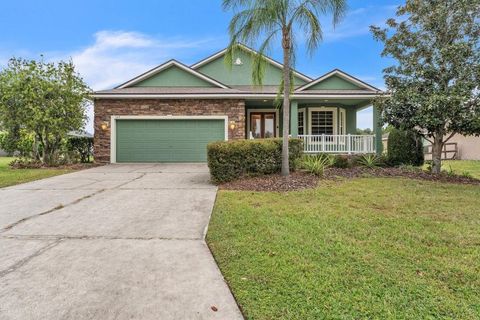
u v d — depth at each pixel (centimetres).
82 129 1341
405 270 318
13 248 381
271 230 439
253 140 906
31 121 1198
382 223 475
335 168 1123
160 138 1375
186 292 281
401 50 980
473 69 851
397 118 990
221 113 1374
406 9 962
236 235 423
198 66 1748
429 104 869
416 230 442
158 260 348
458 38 907
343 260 341
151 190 734
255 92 1352
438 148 997
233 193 691
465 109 862
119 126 1371
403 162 1177
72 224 477
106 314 247
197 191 720
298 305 258
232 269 324
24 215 526
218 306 260
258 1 785
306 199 634
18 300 266
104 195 680
